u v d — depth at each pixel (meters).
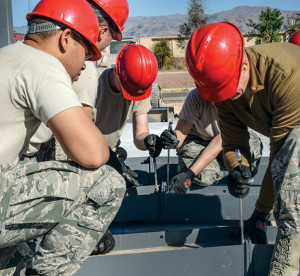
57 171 1.61
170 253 2.04
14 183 1.53
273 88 1.88
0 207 1.51
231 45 1.87
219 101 2.08
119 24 2.35
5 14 3.58
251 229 2.36
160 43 34.72
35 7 1.71
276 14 26.94
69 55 1.69
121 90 2.72
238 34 1.92
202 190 2.96
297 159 1.81
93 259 2.01
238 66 1.89
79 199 1.64
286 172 1.82
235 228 2.37
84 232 1.68
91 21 1.71
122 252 2.26
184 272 2.05
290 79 1.82
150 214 2.75
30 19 1.70
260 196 2.33
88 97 2.31
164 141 2.67
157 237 2.32
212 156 2.87
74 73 1.76
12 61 1.55
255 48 1.96
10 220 1.52
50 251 1.67
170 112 7.78
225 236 2.37
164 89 23.34
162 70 32.59
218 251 2.05
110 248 2.16
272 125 1.98
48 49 1.66
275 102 1.91
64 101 1.50
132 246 2.31
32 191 1.54
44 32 1.65
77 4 1.69
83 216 1.66
